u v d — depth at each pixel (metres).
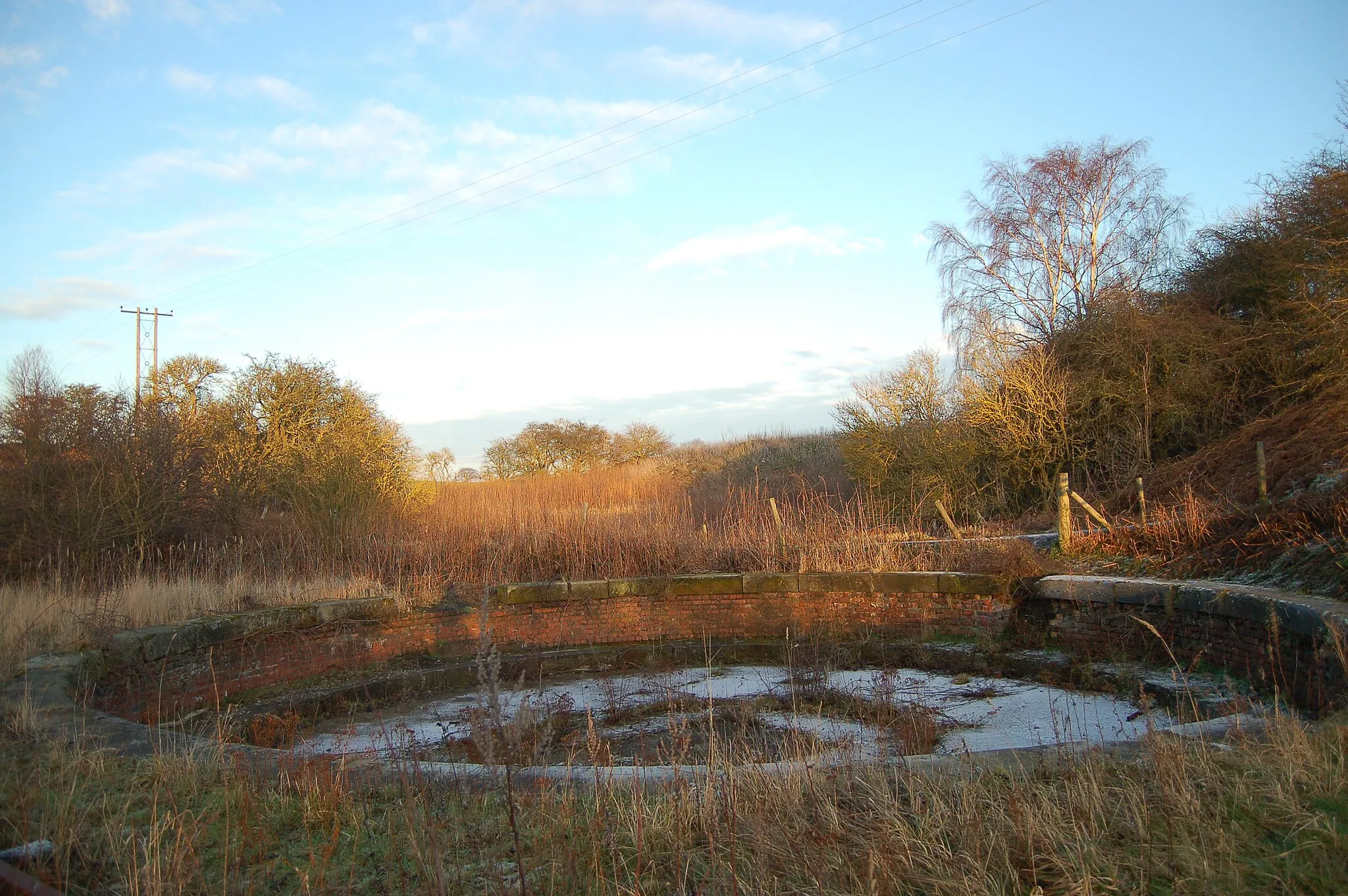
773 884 3.58
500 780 4.75
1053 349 20.48
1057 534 13.77
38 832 4.02
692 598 12.61
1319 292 16.27
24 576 11.16
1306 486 10.70
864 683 9.85
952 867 3.59
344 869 3.88
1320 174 16.89
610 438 47.28
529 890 3.60
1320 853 3.42
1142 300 20.19
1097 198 23.55
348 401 21.98
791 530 14.34
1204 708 7.48
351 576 12.56
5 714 5.75
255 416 21.45
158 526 12.89
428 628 11.69
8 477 12.17
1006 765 4.67
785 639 12.09
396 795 4.68
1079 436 19.11
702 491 26.27
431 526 15.91
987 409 19.75
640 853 3.78
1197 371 17.52
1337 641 5.76
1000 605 11.32
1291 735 4.50
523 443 46.16
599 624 12.53
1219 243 19.28
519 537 14.54
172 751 5.18
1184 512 11.90
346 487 14.84
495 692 3.28
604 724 8.33
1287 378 16.59
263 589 11.27
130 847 3.93
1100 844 3.71
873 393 21.33
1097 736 7.06
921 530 18.20
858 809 4.27
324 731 8.55
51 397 12.89
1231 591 8.13
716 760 5.12
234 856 3.98
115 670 7.68
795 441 34.78
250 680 9.53
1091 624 10.12
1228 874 3.35
